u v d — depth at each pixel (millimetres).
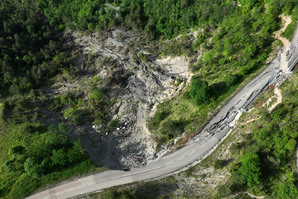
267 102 56844
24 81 81438
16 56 89562
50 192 57406
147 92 83625
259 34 73000
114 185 58031
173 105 74812
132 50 98125
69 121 75188
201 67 80000
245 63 69188
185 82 80625
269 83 62688
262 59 68062
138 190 55406
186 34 94312
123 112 78000
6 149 64000
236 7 83875
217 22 88875
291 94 53188
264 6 79125
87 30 108125
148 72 89562
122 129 73875
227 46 73562
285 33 69500
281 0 71938
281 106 52750
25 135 67375
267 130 48344
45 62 92500
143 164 62156
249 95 62969
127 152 67375
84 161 62688
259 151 46875
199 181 52875
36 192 57188
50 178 58750
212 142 59500
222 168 51781
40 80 87812
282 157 44344
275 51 68562
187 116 67938
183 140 62844
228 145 55875
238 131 57125
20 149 61219
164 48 94562
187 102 72312
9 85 83125
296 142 44781
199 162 57062
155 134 69000
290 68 62125
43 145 63750
